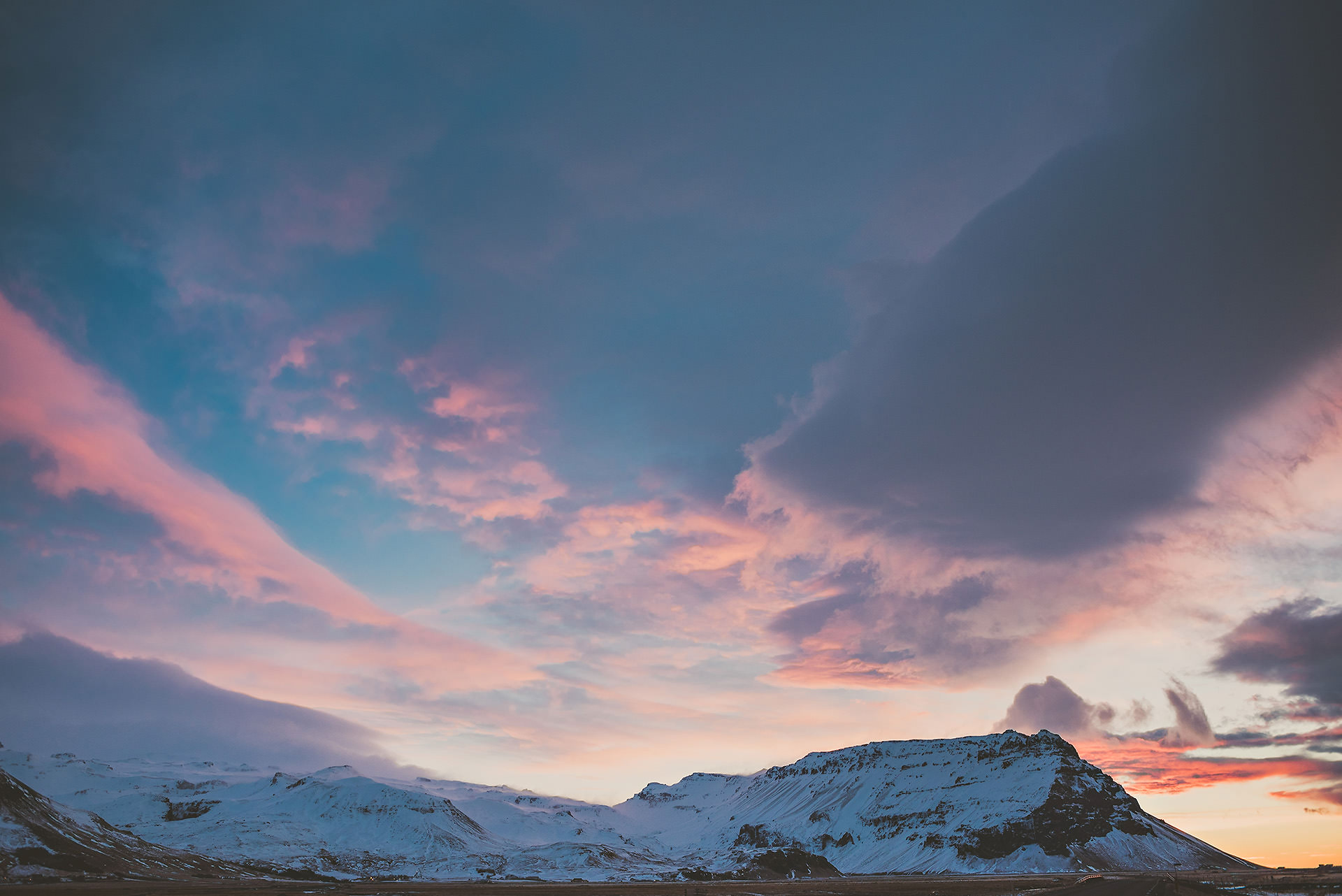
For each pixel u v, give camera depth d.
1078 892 179.38
